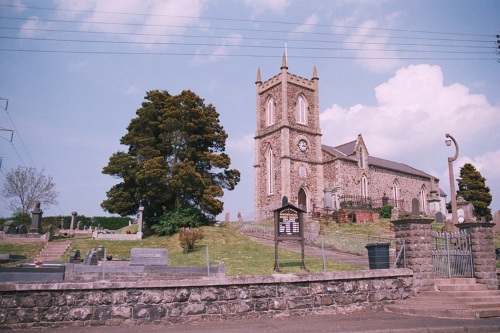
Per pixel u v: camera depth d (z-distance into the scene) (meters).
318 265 20.67
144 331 10.05
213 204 35.19
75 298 10.47
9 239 28.66
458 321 11.60
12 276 12.91
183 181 34.12
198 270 17.64
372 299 13.58
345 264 20.95
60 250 26.17
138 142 36.12
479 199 60.91
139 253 19.55
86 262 19.36
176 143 36.03
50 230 35.38
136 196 35.22
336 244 27.19
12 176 54.09
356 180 55.47
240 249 26.28
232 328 10.51
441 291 14.16
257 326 10.80
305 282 12.72
